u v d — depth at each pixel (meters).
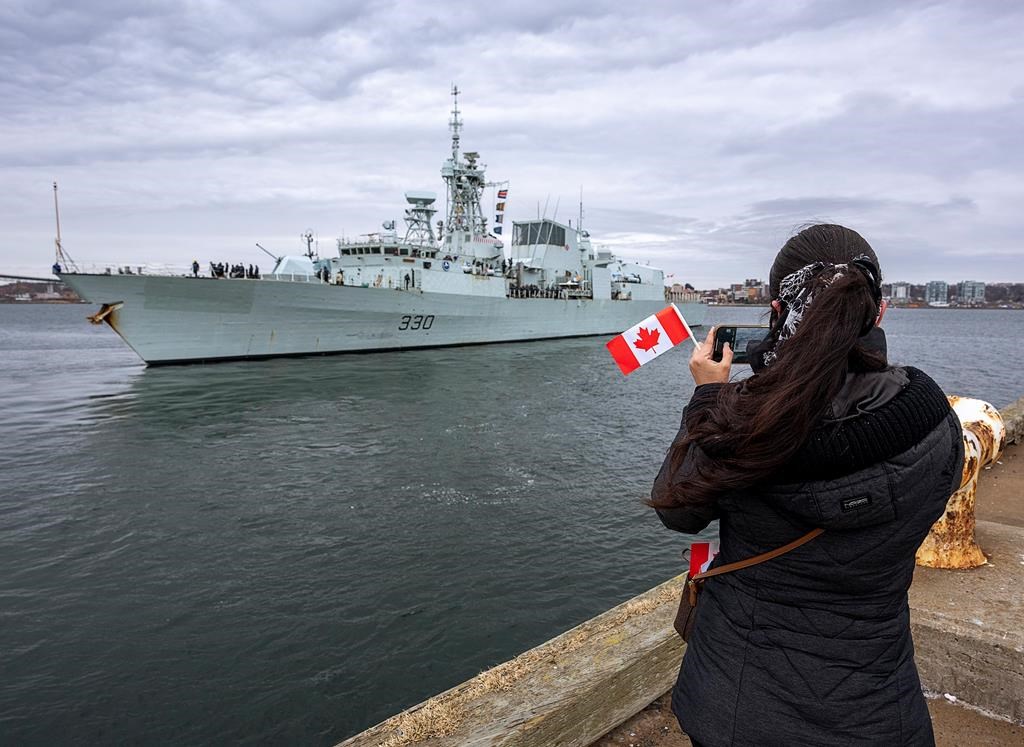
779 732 1.57
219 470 16.97
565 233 62.09
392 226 44.00
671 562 11.07
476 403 26.77
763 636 1.60
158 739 6.91
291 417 23.81
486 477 16.06
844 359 1.41
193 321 35.84
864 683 1.52
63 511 13.87
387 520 13.07
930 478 1.48
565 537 12.12
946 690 3.41
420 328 44.97
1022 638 3.23
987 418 3.99
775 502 1.52
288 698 7.57
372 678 7.94
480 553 11.41
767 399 1.42
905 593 1.62
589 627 3.47
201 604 9.71
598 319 61.78
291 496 14.70
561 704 2.83
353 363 38.41
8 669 8.11
